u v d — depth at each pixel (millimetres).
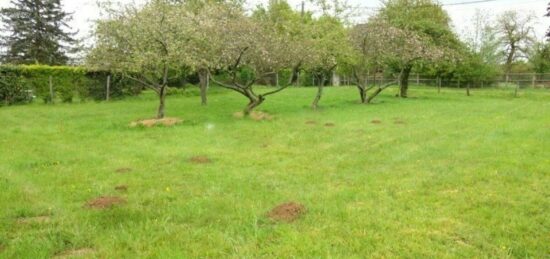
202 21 12523
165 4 12922
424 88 29125
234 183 6074
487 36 31922
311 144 9078
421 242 3996
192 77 26656
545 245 3928
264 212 4832
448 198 5262
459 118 13086
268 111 14859
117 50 12219
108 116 13633
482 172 6395
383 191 5605
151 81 13094
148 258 3730
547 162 6906
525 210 4809
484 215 4668
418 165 7016
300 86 30609
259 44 12633
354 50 17109
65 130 10844
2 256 3730
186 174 6582
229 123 12008
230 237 4141
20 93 18297
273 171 6785
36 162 7348
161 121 11906
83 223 4508
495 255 3740
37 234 4238
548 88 28516
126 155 7973
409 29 20984
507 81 29453
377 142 9164
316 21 16750
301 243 3973
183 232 4277
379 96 22016
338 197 5379
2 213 4824
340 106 16812
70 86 19234
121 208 4965
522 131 10188
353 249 3859
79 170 6816
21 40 37812
